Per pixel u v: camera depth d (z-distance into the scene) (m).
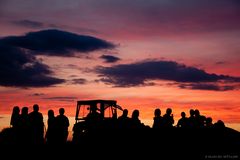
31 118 14.87
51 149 14.61
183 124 14.33
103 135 13.82
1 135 14.74
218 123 12.69
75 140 15.84
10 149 14.37
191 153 12.05
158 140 12.59
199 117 14.41
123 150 13.16
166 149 12.39
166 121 13.54
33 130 14.77
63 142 15.13
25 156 13.80
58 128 15.08
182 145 12.20
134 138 13.08
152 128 12.90
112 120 14.54
